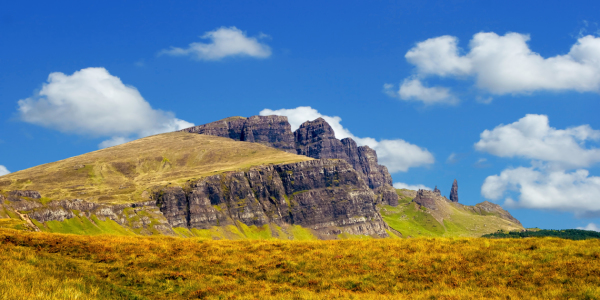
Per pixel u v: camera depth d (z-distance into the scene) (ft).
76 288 120.98
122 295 127.24
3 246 157.69
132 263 158.20
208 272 153.58
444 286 138.41
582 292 124.57
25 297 106.22
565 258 152.15
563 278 136.26
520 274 143.43
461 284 139.23
